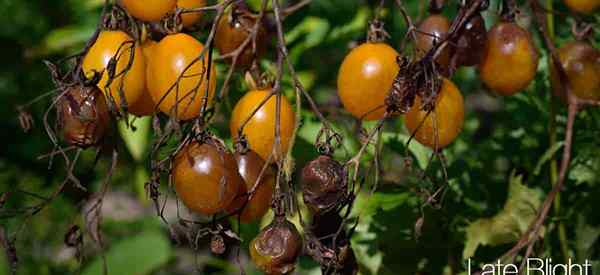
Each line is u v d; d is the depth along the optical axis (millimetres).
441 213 776
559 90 680
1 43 1150
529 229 639
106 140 593
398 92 579
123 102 581
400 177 829
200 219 837
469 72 979
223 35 636
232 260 1014
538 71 794
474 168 805
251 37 618
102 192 592
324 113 848
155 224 1168
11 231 1092
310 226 593
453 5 792
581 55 675
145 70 601
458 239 775
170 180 583
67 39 986
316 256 587
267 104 608
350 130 811
